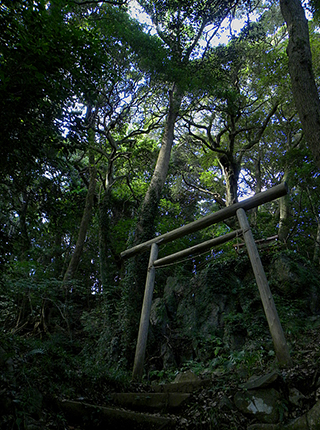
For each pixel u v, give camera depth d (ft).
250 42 51.19
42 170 18.38
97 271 67.05
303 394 13.47
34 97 15.10
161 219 63.00
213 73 48.98
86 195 60.23
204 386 15.94
